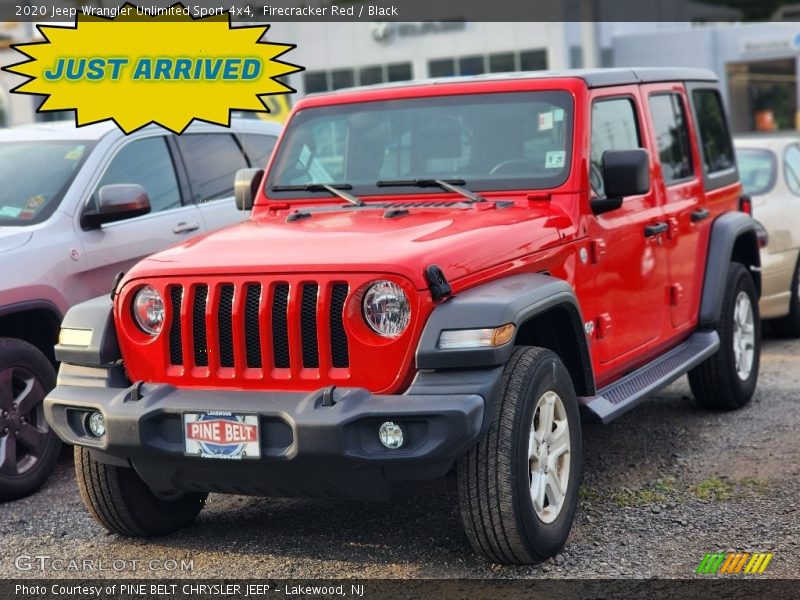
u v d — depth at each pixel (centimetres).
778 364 826
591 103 530
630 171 493
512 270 446
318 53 3372
